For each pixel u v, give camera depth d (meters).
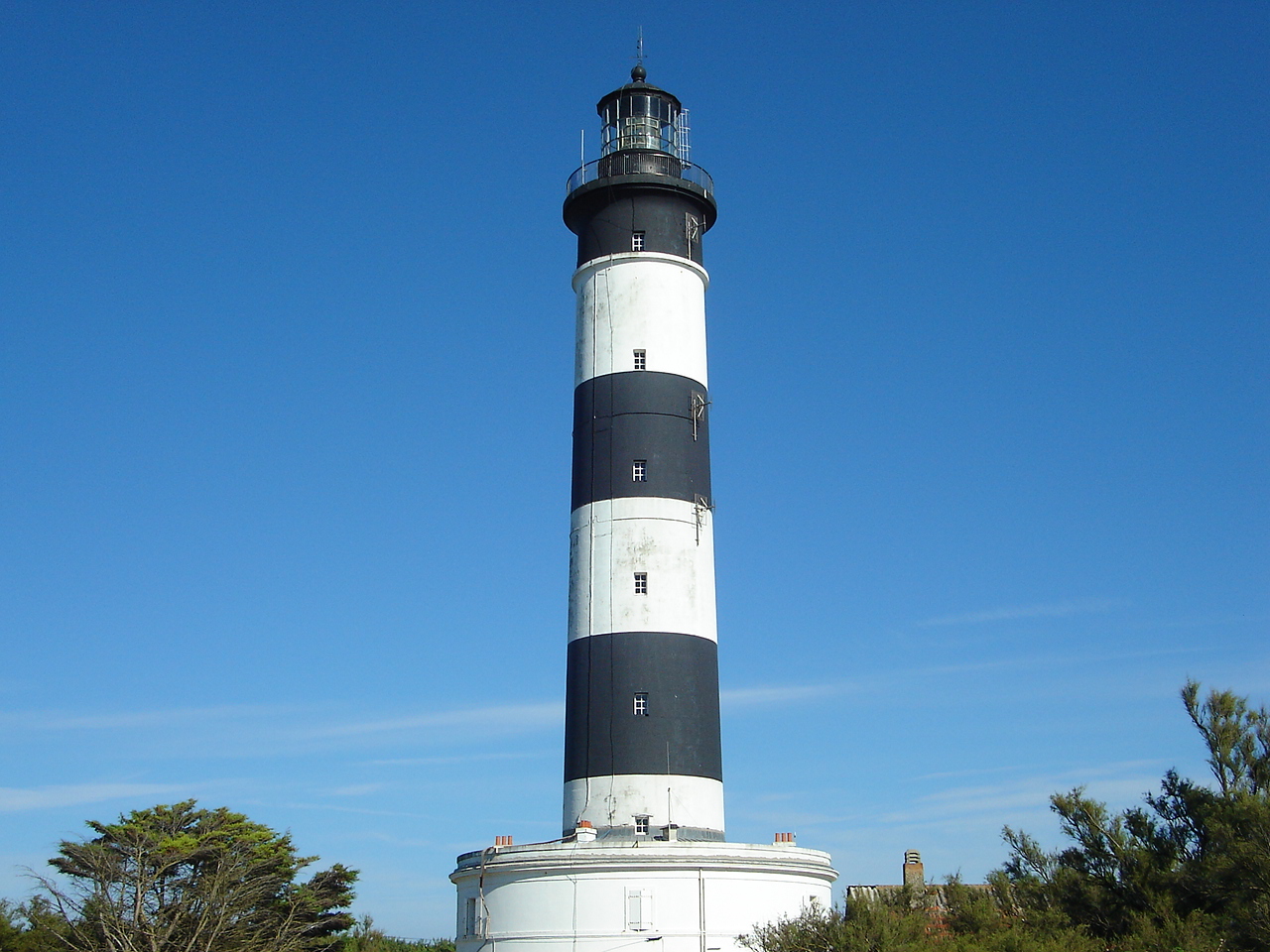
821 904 37.31
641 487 41.25
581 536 41.69
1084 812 37.69
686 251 44.41
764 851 36.72
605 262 43.84
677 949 35.19
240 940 42.22
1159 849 36.50
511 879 36.91
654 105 46.31
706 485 42.72
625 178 44.03
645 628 39.78
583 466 42.44
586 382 43.28
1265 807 32.59
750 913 36.09
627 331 43.00
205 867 44.06
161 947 40.25
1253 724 36.78
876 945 30.89
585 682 39.88
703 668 40.28
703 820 38.53
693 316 44.06
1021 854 39.19
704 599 41.19
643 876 35.72
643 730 38.69
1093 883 36.19
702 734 39.44
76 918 41.59
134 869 42.66
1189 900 34.41
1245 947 30.30
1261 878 30.81
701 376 43.91
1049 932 32.62
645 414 41.97
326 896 48.75
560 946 35.56
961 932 34.75
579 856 35.91
